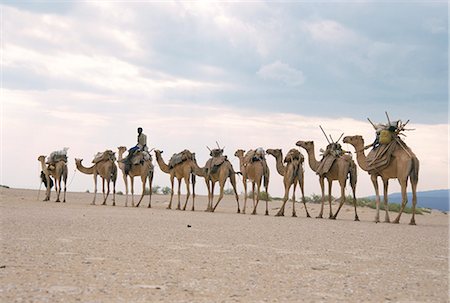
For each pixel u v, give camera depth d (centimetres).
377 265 854
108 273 699
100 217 1777
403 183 2130
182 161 2900
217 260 847
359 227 1794
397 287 672
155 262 803
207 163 2786
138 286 624
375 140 2238
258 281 682
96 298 557
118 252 895
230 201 4094
